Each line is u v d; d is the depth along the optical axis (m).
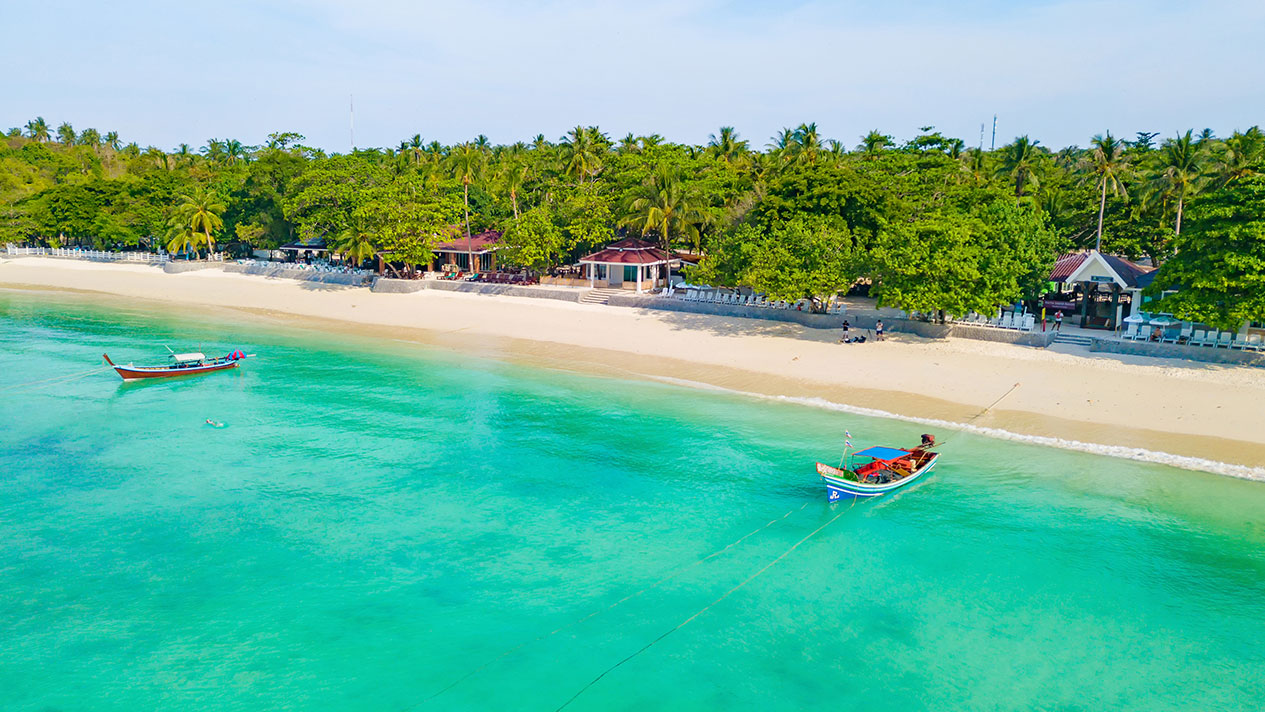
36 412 47.78
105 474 37.91
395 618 26.03
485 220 109.25
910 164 97.19
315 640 24.83
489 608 26.67
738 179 93.50
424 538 31.50
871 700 22.20
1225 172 70.31
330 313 82.75
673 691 22.59
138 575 28.58
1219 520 32.31
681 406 48.47
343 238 95.69
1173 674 23.31
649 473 38.16
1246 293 48.41
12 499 34.94
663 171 82.31
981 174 99.31
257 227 117.00
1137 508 33.53
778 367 56.53
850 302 76.69
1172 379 48.94
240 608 26.52
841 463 38.81
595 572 29.06
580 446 41.78
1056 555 30.11
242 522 32.81
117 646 24.42
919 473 36.59
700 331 67.75
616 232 94.75
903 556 30.22
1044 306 63.16
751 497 35.44
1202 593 27.47
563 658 24.03
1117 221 82.19
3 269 117.38
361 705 21.88
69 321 80.06
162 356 63.44
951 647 24.67
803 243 65.06
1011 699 22.22
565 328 71.38
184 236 112.00
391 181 102.19
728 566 29.56
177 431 44.34
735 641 25.00
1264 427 41.38
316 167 103.25
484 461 39.69
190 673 23.16
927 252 57.31
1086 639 25.02
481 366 59.41
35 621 25.69
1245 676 23.19
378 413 47.66
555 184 104.44
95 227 123.00
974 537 31.61
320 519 33.16
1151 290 53.34
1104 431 42.06
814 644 24.84
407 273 95.94
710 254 75.00
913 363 55.53
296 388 53.41
